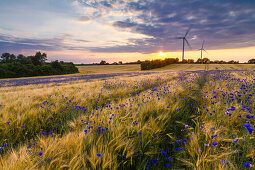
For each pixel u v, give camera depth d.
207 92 5.58
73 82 18.36
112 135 2.24
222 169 1.50
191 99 5.03
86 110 4.16
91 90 7.39
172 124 3.08
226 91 5.25
